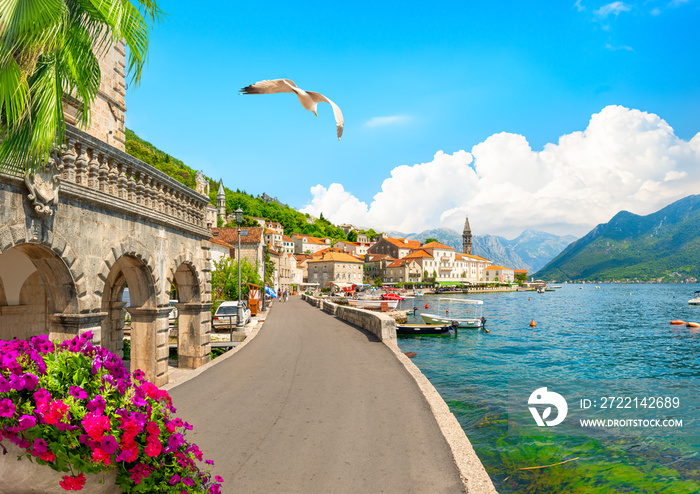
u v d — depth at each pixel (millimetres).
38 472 3393
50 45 5508
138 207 11000
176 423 3873
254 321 32688
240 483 5734
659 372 24828
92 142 9125
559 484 8789
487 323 56406
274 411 9039
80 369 3699
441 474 6012
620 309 85625
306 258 177000
